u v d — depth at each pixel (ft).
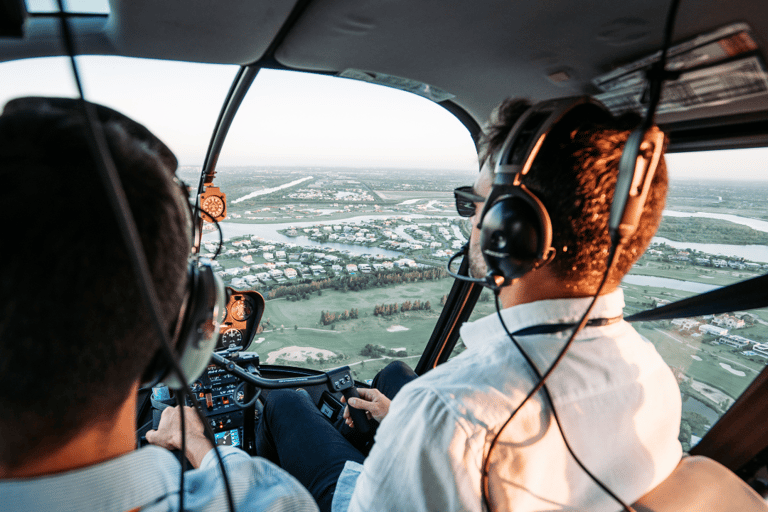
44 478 0.75
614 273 1.55
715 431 3.15
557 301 1.56
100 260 0.62
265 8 2.54
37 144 0.62
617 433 1.56
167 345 0.67
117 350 0.68
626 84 2.96
